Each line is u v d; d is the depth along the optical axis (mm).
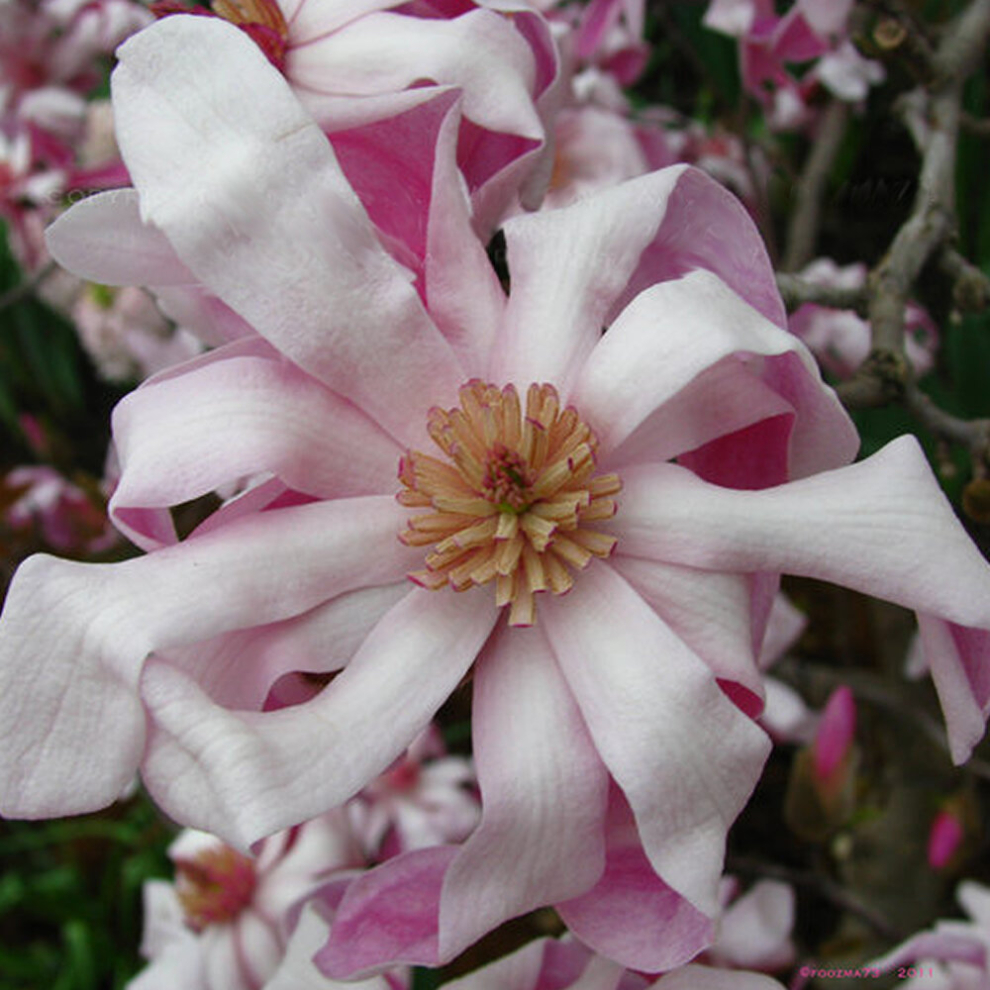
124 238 155
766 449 154
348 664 144
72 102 473
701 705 136
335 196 142
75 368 655
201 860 315
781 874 308
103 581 136
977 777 362
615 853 146
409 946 143
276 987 199
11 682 132
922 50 232
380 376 146
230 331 165
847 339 295
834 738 269
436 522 146
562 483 145
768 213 364
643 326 145
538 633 146
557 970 177
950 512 141
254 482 165
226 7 166
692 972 159
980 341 300
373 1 164
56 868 553
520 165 161
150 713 132
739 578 145
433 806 366
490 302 153
